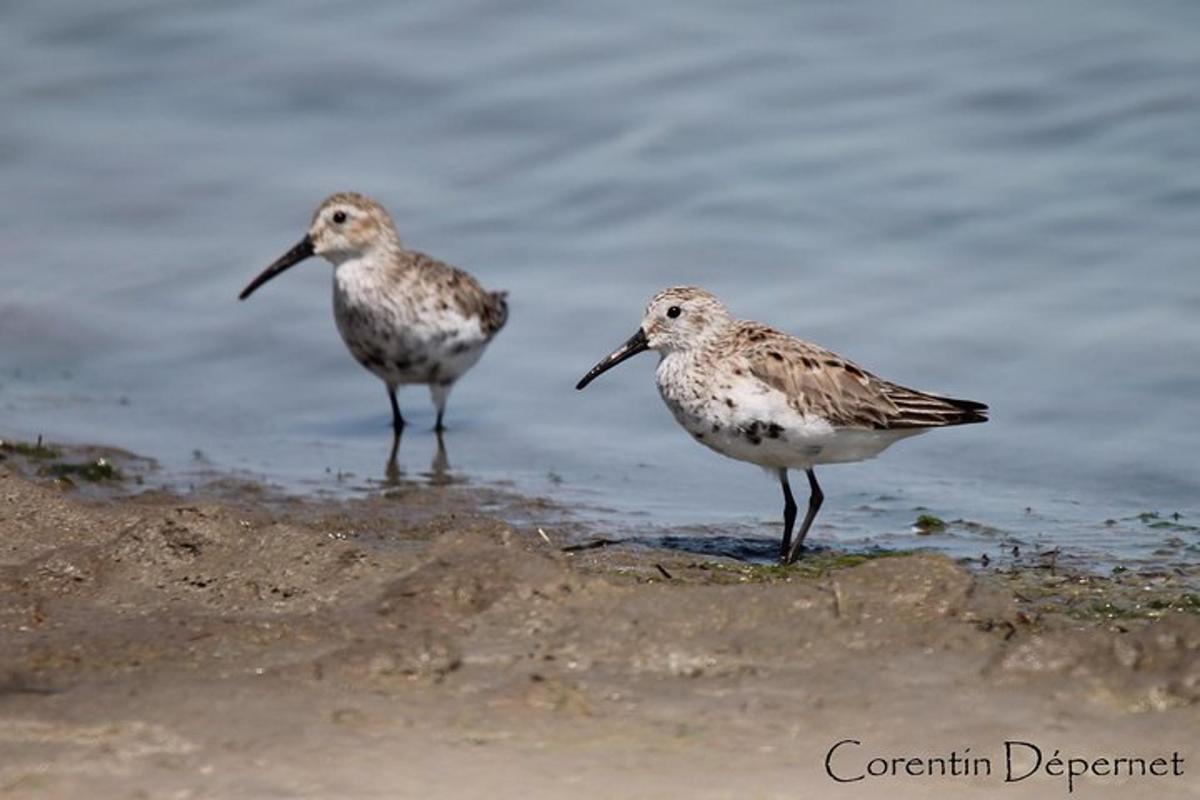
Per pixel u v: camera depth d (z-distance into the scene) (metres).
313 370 17.95
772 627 9.89
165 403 17.03
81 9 23.78
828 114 20.83
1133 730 8.97
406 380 16.66
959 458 15.19
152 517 11.14
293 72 22.48
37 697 9.17
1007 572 11.99
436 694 9.23
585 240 19.48
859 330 17.28
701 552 12.75
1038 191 19.09
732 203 19.58
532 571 10.33
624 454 15.67
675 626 9.88
